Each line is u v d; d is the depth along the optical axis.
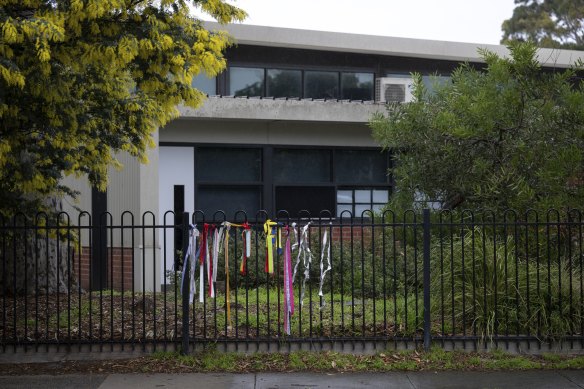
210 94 15.77
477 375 7.48
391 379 7.33
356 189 16.36
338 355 7.93
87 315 9.38
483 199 9.79
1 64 6.64
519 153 9.57
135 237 14.41
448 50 16.84
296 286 11.95
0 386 7.08
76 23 7.22
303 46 15.98
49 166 9.05
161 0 7.87
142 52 7.70
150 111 9.74
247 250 8.16
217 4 8.02
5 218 8.95
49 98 7.60
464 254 8.78
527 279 8.28
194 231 7.97
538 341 8.12
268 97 15.45
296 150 16.03
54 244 11.28
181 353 7.93
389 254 12.06
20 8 7.59
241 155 15.66
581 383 7.20
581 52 17.78
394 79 16.09
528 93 9.81
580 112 9.36
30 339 8.15
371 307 9.69
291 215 15.91
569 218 8.58
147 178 14.23
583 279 8.51
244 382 7.21
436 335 8.19
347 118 15.21
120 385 7.11
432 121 10.20
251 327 8.70
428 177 10.30
